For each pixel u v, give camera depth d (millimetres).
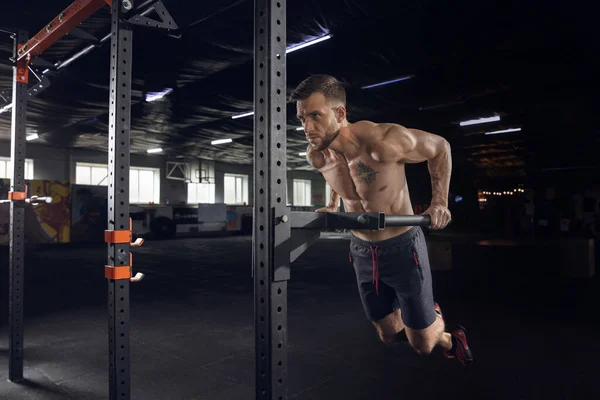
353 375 2939
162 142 14680
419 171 16328
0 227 12781
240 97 8922
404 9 5000
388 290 2213
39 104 9172
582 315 4590
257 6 1337
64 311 4883
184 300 5527
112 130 2115
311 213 1394
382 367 3090
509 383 2777
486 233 19016
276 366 1298
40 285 6699
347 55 6418
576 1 4789
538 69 6984
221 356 3348
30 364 3158
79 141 14602
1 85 7531
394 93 8305
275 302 1298
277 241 1288
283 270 1305
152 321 4434
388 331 2330
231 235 19469
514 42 5875
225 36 5766
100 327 4191
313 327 4176
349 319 4488
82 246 13875
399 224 1711
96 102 9000
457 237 17234
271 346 1283
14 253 2887
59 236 13969
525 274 7566
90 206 14664
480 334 3883
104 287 6508
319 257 10453
